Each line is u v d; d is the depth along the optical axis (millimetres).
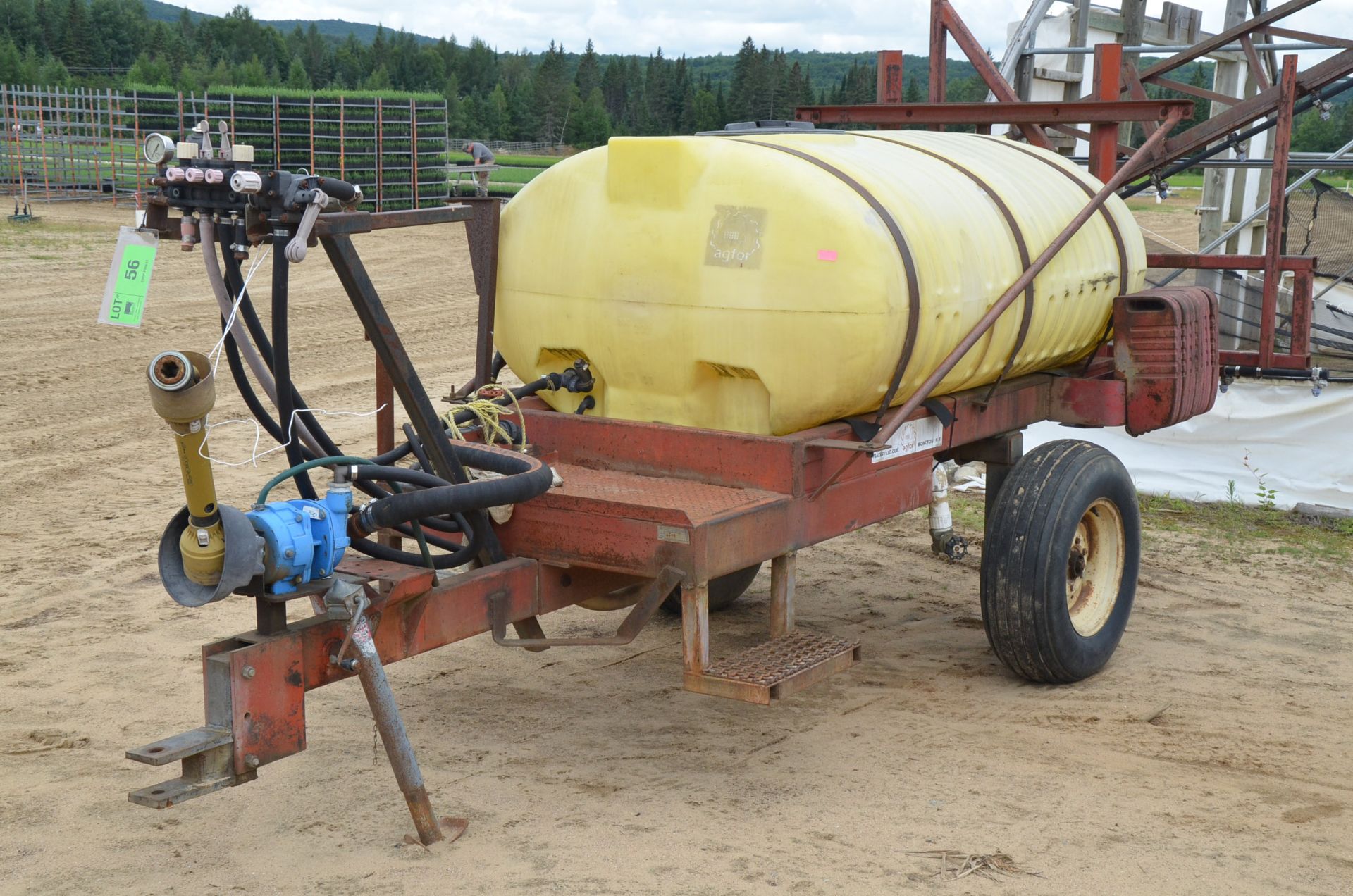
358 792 4680
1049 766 4961
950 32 8297
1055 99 12258
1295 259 6676
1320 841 4344
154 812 4504
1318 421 8984
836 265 4641
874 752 5090
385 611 4078
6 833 4340
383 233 28922
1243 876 4094
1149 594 7344
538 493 4176
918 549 8211
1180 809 4582
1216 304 6297
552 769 4902
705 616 4375
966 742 5195
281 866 4133
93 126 35750
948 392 5551
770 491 4766
